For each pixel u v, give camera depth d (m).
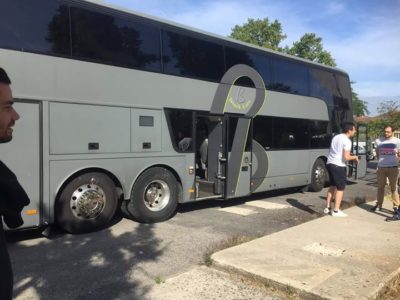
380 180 9.35
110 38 7.63
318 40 43.19
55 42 6.88
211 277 5.23
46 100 6.77
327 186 14.96
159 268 5.67
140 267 5.70
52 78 6.84
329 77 13.98
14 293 4.79
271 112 11.40
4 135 2.08
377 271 5.30
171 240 7.11
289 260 5.63
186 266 5.77
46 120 6.77
